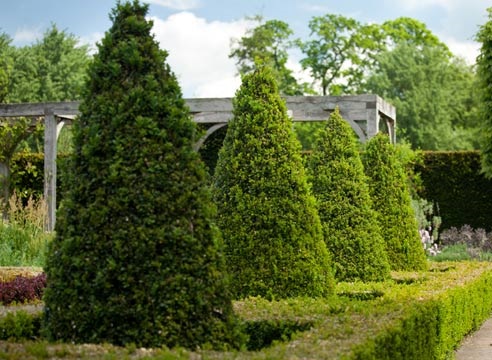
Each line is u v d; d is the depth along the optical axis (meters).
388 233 9.84
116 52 4.57
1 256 10.65
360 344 3.89
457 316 7.30
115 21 4.72
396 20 33.22
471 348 7.58
